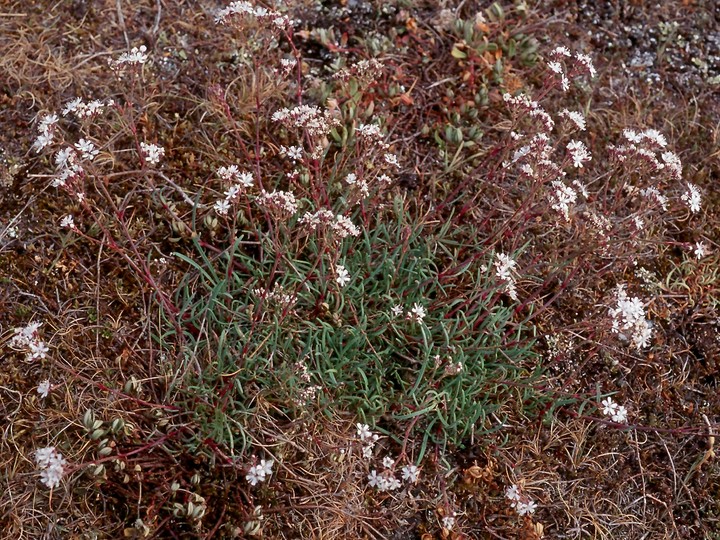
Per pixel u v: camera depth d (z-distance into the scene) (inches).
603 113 17.4
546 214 15.1
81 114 12.5
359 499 12.6
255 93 15.6
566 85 14.1
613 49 18.4
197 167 15.1
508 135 15.6
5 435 12.1
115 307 13.5
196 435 12.1
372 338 13.4
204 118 15.7
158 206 14.4
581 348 14.6
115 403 12.4
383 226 14.2
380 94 16.6
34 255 13.7
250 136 15.6
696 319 15.3
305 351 12.9
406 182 15.8
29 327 11.0
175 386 12.7
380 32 17.6
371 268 14.2
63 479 11.8
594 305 15.0
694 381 14.7
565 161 13.4
